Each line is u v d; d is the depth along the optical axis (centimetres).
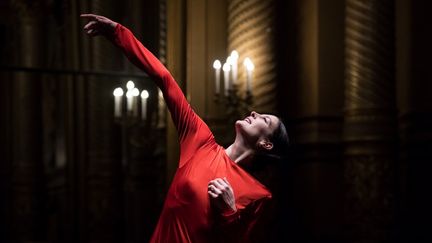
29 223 1380
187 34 681
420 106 851
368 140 789
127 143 1066
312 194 852
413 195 834
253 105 742
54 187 1362
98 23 290
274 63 767
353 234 789
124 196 1088
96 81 1113
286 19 914
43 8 1352
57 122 1348
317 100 855
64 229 1218
